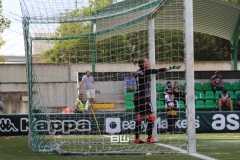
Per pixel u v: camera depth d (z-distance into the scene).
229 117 21.50
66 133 20.25
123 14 15.22
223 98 28.08
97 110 23.67
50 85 29.27
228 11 26.69
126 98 23.80
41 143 13.46
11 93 33.34
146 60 14.29
